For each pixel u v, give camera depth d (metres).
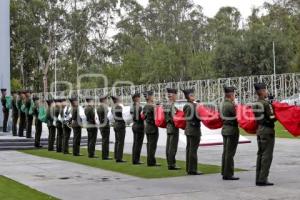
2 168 16.47
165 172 14.57
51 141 22.44
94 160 18.28
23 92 25.31
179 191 11.40
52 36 66.19
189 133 13.90
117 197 10.91
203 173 14.18
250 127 11.91
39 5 63.06
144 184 12.52
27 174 14.91
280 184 11.93
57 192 11.73
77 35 67.75
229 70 58.47
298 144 22.47
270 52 56.94
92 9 67.62
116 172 14.91
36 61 67.81
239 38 60.66
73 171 15.36
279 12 71.69
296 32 68.00
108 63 73.12
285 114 11.46
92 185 12.62
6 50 30.31
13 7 60.81
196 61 66.94
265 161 11.70
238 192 11.02
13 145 23.64
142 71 67.44
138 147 16.78
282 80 35.16
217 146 22.78
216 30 75.50
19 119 25.94
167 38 74.56
